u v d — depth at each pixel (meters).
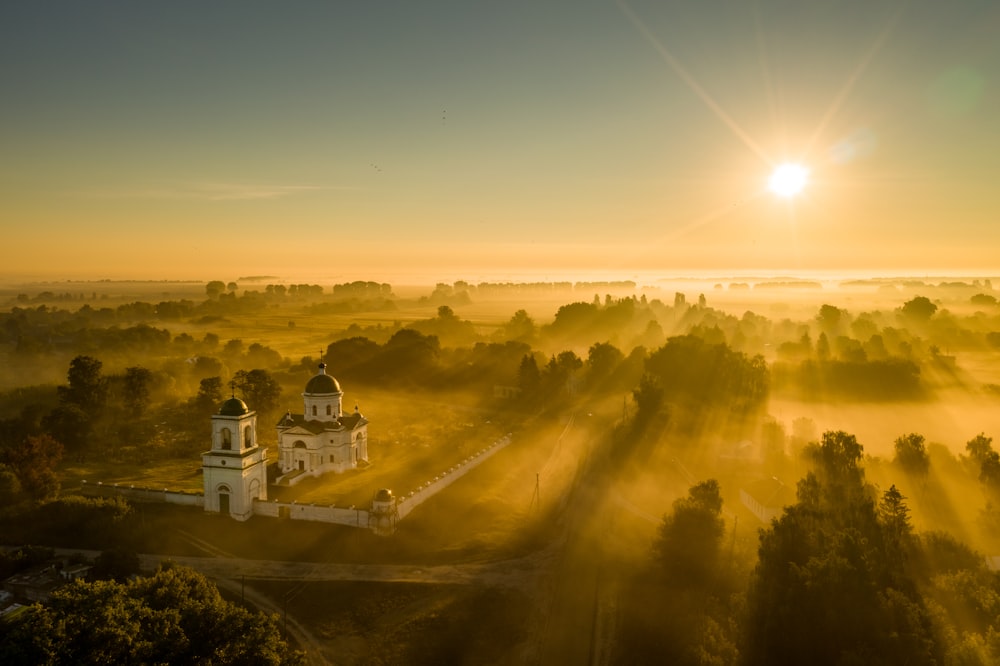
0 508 90.06
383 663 64.06
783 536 70.12
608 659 66.12
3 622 63.53
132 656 49.06
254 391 141.50
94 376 143.12
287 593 74.62
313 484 102.75
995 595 64.12
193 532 87.50
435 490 100.44
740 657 61.91
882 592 60.84
